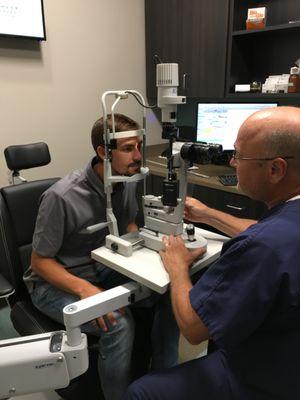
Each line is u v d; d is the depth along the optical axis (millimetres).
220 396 1001
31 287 1531
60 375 1058
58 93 2480
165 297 1429
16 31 2141
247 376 977
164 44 2750
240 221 1458
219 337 896
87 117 2686
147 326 1516
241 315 870
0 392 1050
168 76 1118
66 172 2658
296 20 2322
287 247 858
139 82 2975
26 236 1613
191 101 2889
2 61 2168
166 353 1511
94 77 2656
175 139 1217
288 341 918
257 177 974
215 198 2182
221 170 2381
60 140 2568
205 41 2473
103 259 1243
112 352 1280
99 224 1312
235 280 899
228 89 2451
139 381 1077
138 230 1430
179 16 2582
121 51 2781
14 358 1021
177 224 1270
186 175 1231
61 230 1387
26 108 2342
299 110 953
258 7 2424
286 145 907
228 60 2393
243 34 2332
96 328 1308
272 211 980
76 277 1379
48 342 1060
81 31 2498
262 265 858
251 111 2396
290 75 2229
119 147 1261
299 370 930
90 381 1401
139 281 1132
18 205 1583
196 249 1215
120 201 1549
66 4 2375
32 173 2479
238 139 996
